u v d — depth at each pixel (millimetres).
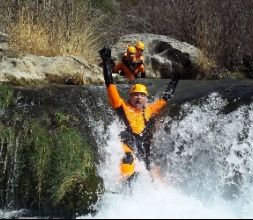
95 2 14070
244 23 11719
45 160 5957
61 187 5793
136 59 10156
